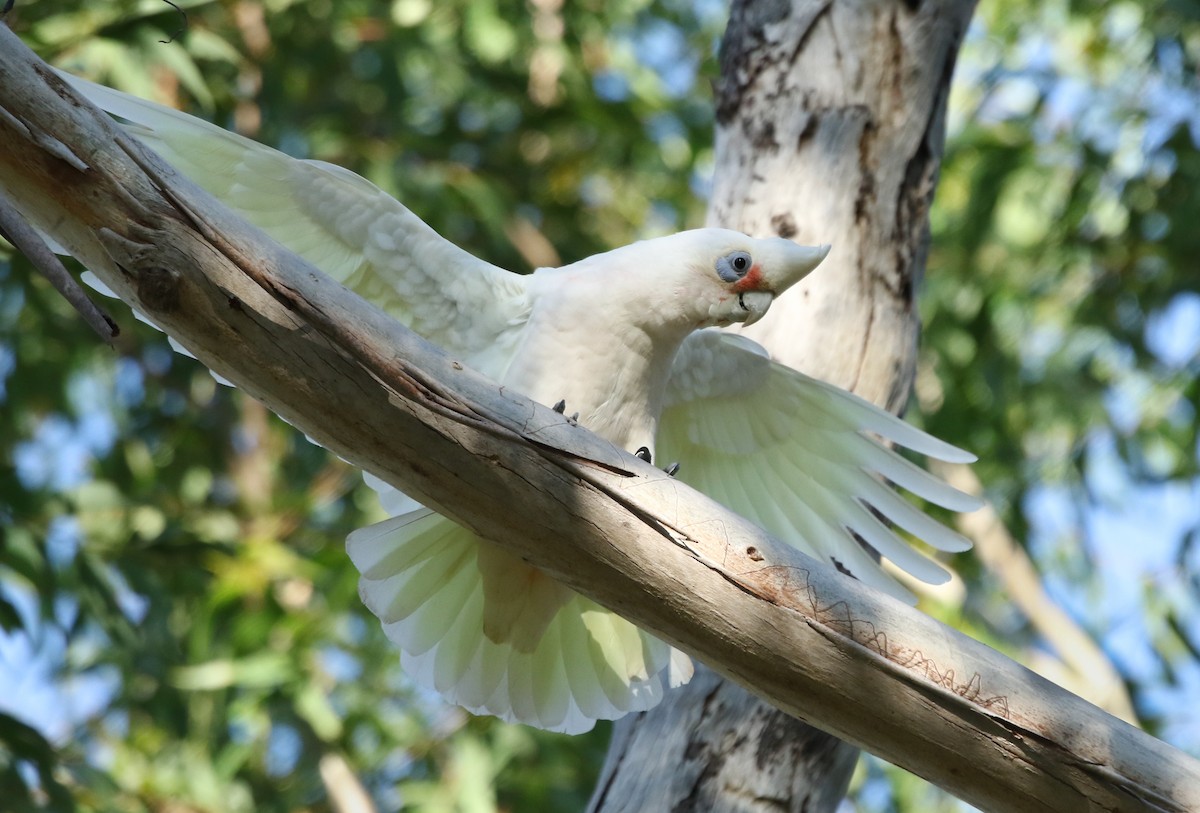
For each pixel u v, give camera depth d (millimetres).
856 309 7156
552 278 6164
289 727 12844
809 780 6520
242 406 14516
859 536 6836
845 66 7418
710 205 7594
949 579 6434
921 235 7414
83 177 4723
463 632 6262
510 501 4949
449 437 4898
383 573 6160
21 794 9789
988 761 4918
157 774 12312
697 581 4965
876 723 4988
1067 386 13703
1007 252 14023
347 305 4855
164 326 4930
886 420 6594
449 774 12773
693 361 6668
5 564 10523
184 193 4773
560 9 14289
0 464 11062
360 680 12719
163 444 14367
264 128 13938
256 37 13844
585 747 12195
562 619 6324
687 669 6402
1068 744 4867
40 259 4434
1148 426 13586
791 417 6855
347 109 14656
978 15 14727
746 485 6996
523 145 15250
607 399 6102
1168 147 13266
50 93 4707
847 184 7285
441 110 15047
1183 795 4816
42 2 11242
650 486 4984
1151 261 13805
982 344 13531
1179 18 13438
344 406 4887
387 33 14094
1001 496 13633
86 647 12688
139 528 12453
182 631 13070
